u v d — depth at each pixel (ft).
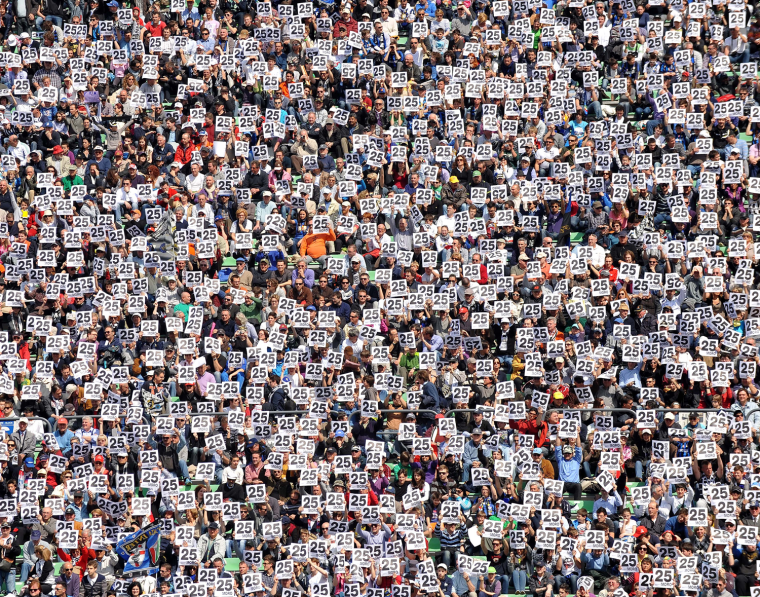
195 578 128.47
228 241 160.25
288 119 170.60
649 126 169.89
